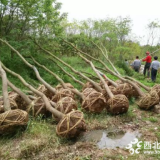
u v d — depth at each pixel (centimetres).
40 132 438
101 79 732
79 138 436
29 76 858
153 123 518
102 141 427
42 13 929
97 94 552
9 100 509
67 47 1097
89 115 550
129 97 691
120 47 1595
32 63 880
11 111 422
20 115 425
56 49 1094
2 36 915
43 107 511
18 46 845
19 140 415
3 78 530
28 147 381
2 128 408
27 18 906
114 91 656
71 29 1614
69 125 407
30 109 516
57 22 985
